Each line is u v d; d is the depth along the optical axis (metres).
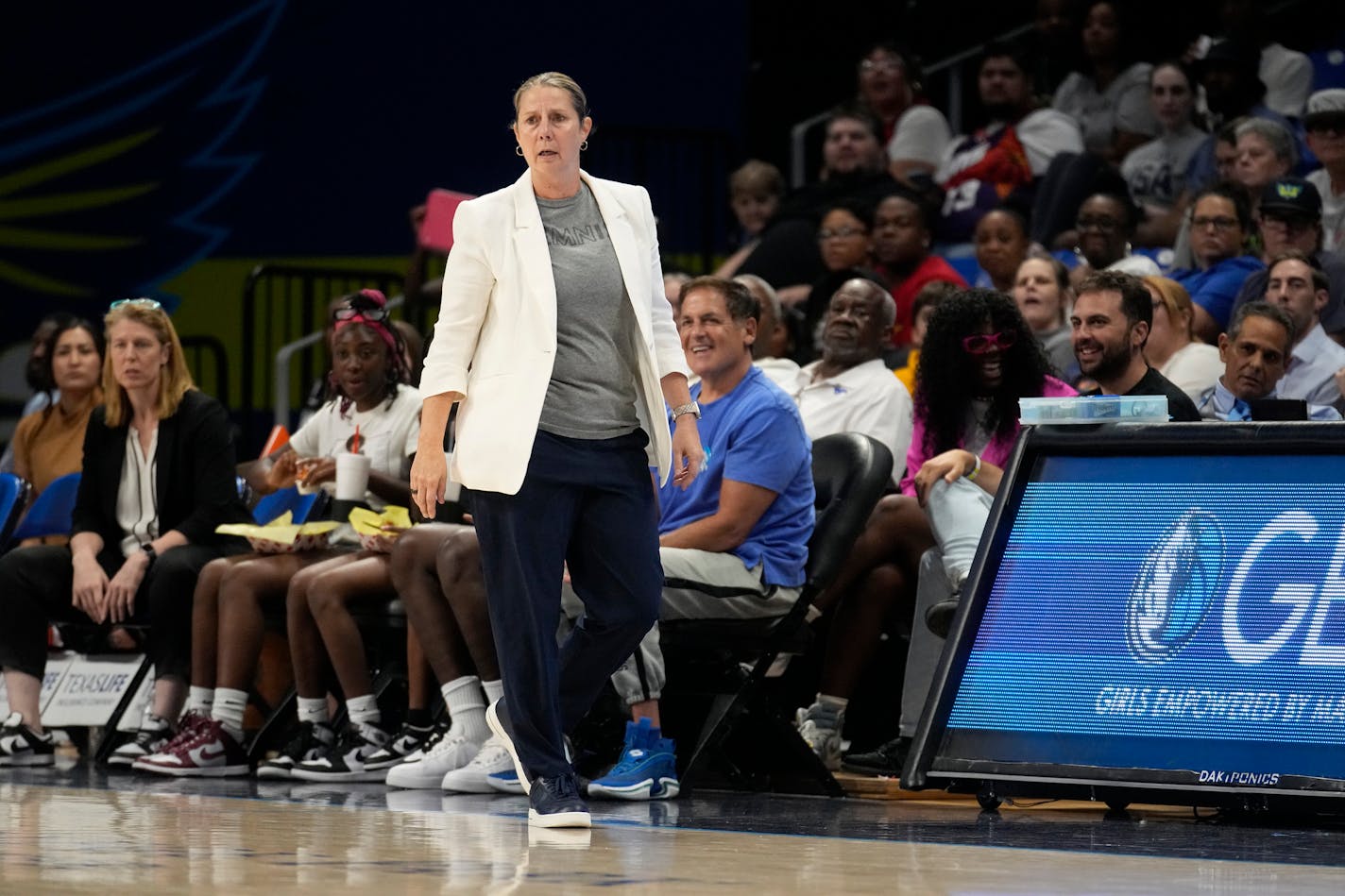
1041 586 13.20
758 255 29.08
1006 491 13.44
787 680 18.86
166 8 38.59
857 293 20.52
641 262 12.85
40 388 25.47
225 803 14.76
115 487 21.14
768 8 37.03
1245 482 12.73
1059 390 17.34
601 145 35.25
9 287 38.84
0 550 21.12
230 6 38.47
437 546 17.08
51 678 21.22
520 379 12.27
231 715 18.84
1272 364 17.56
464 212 12.64
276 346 37.88
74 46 38.88
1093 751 12.75
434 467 12.41
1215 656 12.55
